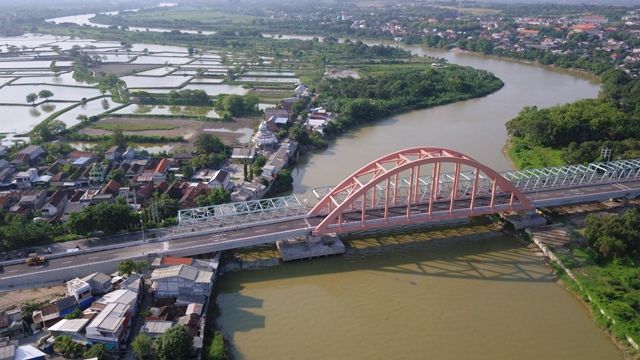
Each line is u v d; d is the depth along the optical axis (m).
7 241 80.38
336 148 139.00
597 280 74.31
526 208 92.50
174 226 88.62
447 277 78.31
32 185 108.44
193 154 124.06
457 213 88.44
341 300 72.81
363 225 85.12
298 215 90.31
